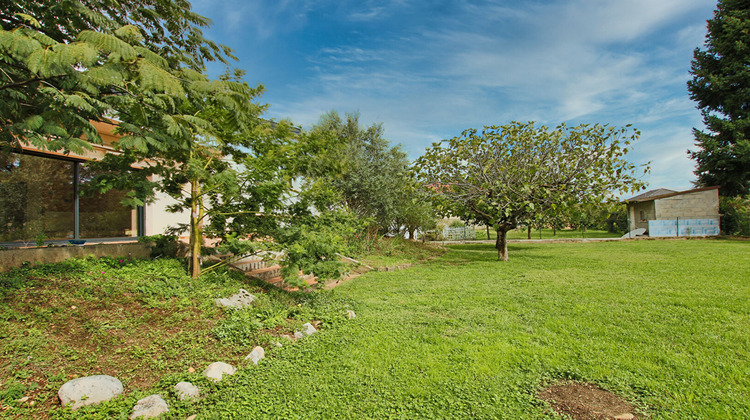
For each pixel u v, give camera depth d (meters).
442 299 6.18
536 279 7.89
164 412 2.57
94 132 3.44
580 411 2.62
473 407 2.67
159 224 9.74
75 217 8.18
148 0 4.35
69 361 3.10
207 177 5.20
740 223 21.73
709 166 22.41
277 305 5.34
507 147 10.64
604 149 9.84
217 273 6.42
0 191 7.08
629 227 27.95
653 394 2.83
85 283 4.79
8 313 3.58
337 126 14.98
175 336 3.85
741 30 20.12
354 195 13.98
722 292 6.09
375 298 6.46
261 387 3.03
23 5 3.24
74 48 2.44
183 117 3.57
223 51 5.15
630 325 4.49
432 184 11.07
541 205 10.33
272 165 6.31
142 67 2.87
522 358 3.57
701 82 22.41
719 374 3.13
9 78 3.20
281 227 6.48
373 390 2.99
